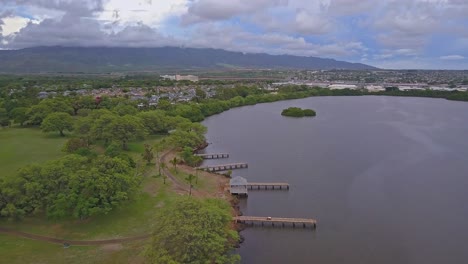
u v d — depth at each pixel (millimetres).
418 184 99562
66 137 141125
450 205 86000
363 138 154375
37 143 130750
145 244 62750
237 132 168625
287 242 69688
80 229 67562
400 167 114312
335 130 172750
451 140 149750
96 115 143375
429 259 64250
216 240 53594
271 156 127938
